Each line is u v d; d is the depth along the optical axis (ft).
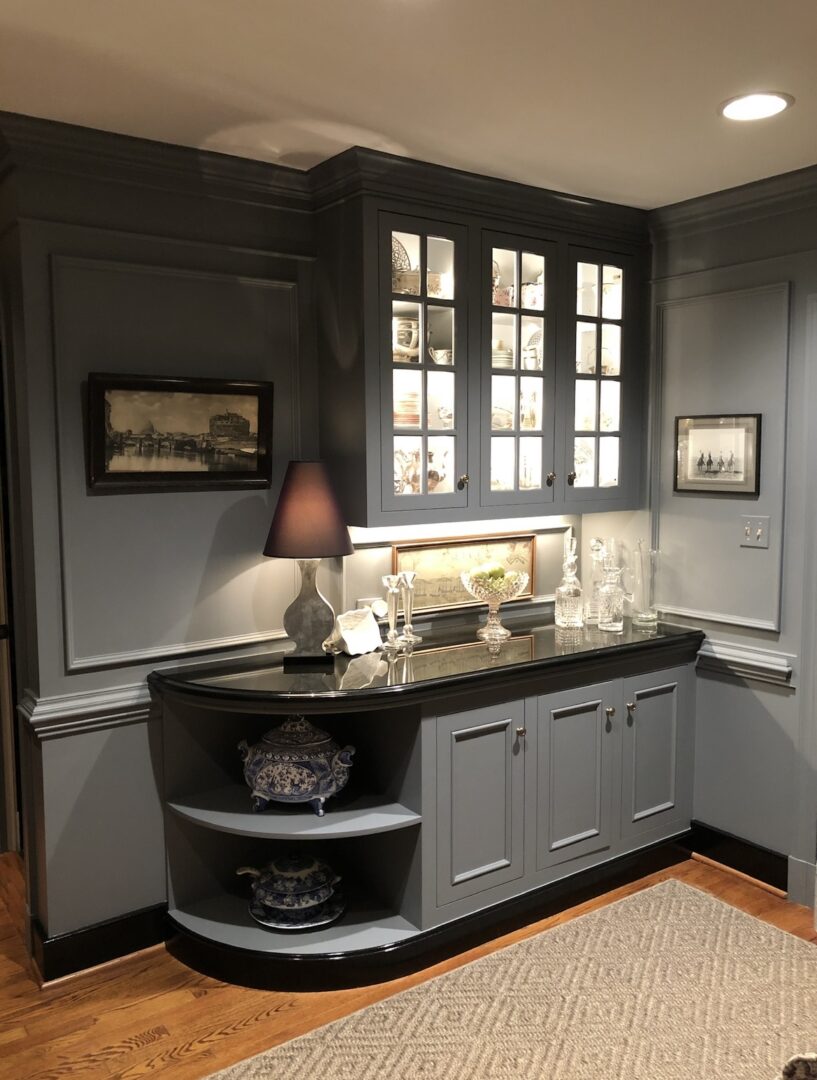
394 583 9.55
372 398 8.95
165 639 8.93
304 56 6.49
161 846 9.07
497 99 7.34
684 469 10.85
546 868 9.53
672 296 10.90
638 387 11.27
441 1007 7.97
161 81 6.97
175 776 9.02
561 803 9.61
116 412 8.34
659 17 5.92
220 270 9.01
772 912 9.70
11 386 8.66
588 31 6.11
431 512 9.48
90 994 8.29
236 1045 7.52
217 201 8.96
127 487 8.57
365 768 9.27
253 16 5.88
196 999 8.20
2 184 8.29
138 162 8.33
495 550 11.14
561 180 9.53
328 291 9.38
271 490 9.51
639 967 8.56
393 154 8.63
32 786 8.71
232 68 6.73
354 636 9.37
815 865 9.70
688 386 10.78
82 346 8.24
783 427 9.75
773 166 9.13
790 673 9.82
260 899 8.86
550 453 10.44
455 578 10.79
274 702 7.95
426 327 9.27
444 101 7.40
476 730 8.76
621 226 10.79
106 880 8.77
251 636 9.47
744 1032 7.59
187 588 9.04
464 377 9.60
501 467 10.12
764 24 6.03
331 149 8.55
